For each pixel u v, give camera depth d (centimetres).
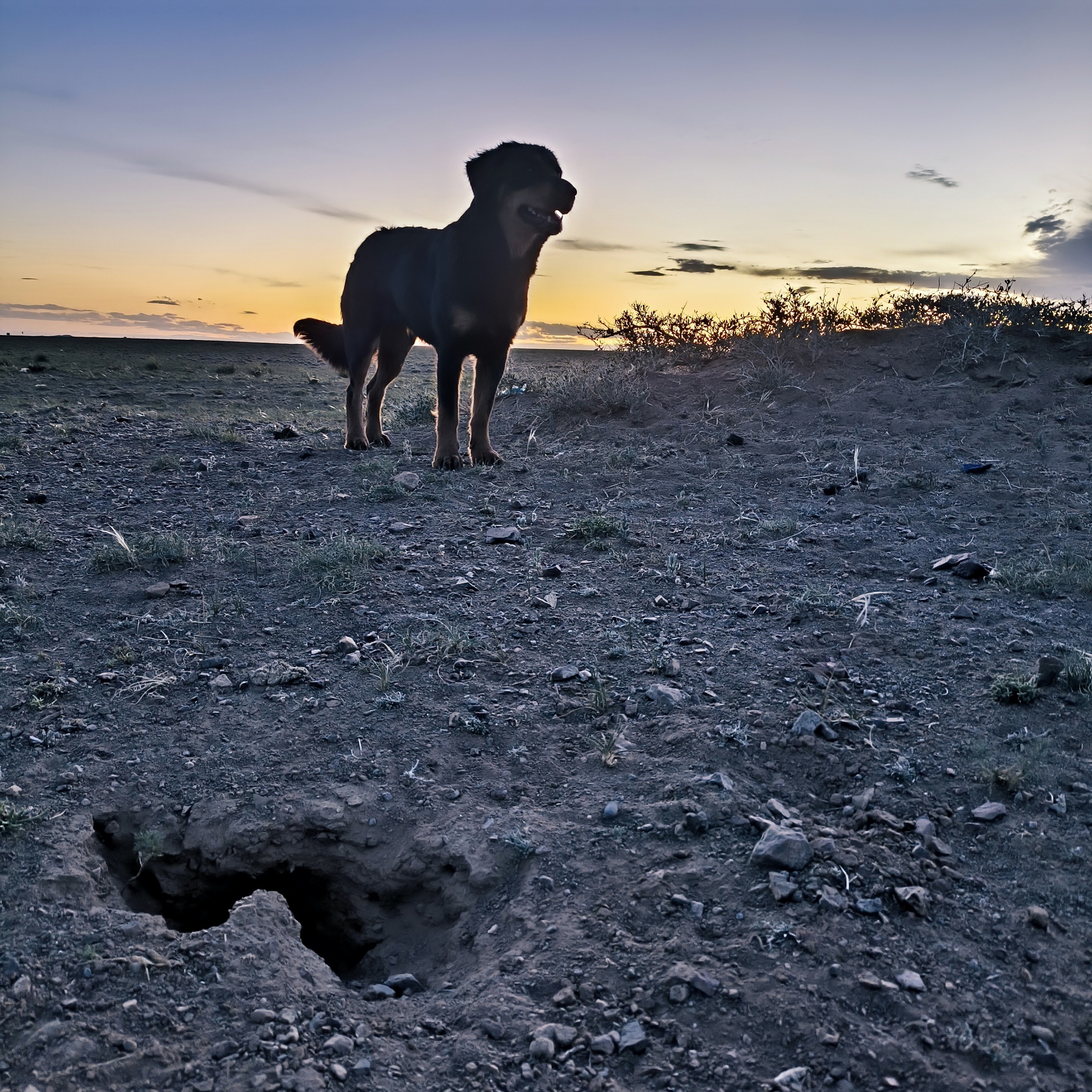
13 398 563
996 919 109
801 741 144
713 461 290
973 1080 88
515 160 263
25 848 122
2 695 161
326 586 198
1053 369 344
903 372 353
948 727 149
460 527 236
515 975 102
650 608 190
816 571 206
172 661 172
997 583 196
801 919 107
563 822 128
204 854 131
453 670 168
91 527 238
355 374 327
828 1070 89
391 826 132
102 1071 89
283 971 104
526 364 536
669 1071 89
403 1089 88
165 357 1241
